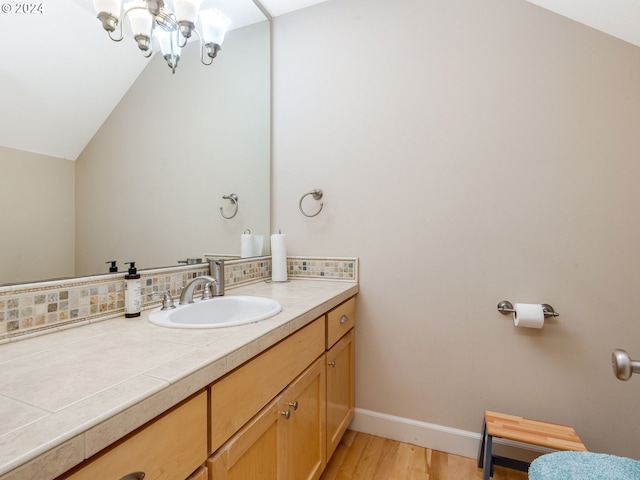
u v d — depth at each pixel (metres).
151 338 0.82
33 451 0.38
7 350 0.73
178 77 1.32
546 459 0.81
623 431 1.32
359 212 1.72
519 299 1.44
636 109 1.28
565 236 1.37
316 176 1.81
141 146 1.17
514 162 1.44
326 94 1.78
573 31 1.36
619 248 1.31
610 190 1.32
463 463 1.48
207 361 0.67
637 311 1.29
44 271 0.87
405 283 1.63
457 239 1.54
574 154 1.36
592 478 0.73
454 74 1.53
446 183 1.55
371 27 1.68
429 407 1.60
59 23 0.91
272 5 1.80
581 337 1.36
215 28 1.42
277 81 1.89
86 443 0.44
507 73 1.45
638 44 1.27
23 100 0.83
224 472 0.72
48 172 0.89
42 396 0.52
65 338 0.82
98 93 1.02
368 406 1.71
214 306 1.26
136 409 0.51
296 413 1.06
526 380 1.44
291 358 1.03
